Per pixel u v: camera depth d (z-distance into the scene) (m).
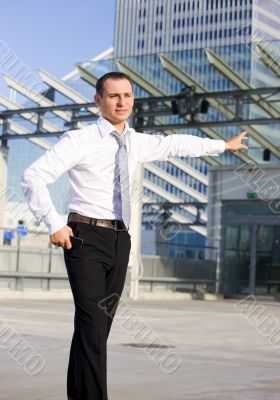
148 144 4.16
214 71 22.73
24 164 45.16
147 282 27.80
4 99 27.22
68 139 3.85
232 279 31.12
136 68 23.69
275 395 5.66
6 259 21.23
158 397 5.43
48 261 22.86
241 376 6.71
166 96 23.73
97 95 3.98
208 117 26.27
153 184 42.09
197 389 5.86
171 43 114.31
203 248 31.33
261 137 28.58
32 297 21.77
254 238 30.48
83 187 3.91
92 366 3.82
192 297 29.08
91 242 3.87
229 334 12.41
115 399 5.30
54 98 26.52
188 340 10.94
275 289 29.77
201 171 40.97
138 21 120.38
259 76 22.12
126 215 3.92
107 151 3.90
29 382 5.94
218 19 103.00
